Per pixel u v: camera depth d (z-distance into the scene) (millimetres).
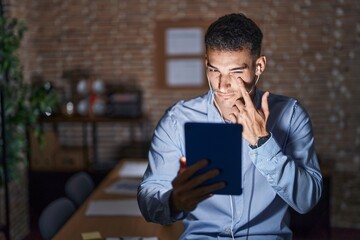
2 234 4328
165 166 1561
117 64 5273
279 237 1584
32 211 5180
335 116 5098
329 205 4586
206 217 1590
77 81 5316
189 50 5258
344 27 4961
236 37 1312
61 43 5285
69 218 3037
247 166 1519
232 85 1349
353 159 5129
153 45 5207
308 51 5035
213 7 5098
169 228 2715
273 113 1525
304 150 1503
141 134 5336
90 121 4949
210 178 1264
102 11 5211
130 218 2879
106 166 5246
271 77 5113
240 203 1551
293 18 5004
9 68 3912
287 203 1524
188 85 5320
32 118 4262
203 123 1302
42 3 5234
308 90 5090
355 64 5000
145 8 5168
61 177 5059
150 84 5273
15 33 4746
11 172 4051
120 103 4961
